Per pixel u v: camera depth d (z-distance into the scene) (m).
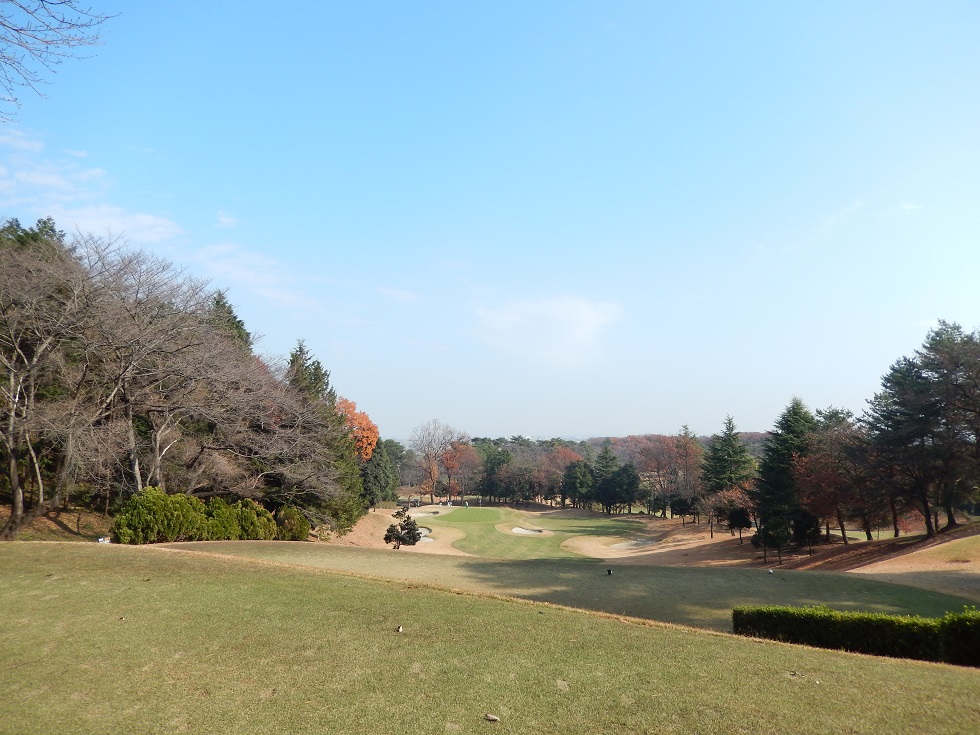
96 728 6.38
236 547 21.08
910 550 30.30
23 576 12.35
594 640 9.81
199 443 31.22
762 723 6.61
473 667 8.33
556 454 111.69
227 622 10.09
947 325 37.31
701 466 66.38
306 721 6.61
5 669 7.84
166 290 26.06
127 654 8.52
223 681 7.70
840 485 39.91
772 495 41.62
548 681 7.86
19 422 21.55
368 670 8.15
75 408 22.95
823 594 17.34
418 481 108.38
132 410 26.48
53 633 9.23
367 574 16.86
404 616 10.88
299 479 33.78
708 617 14.84
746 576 19.59
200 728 6.42
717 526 60.44
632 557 47.12
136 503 21.58
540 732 6.40
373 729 6.44
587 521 74.62
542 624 10.71
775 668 8.60
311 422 34.84
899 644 10.74
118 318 24.22
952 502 36.56
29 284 22.95
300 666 8.25
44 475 28.41
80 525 28.48
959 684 7.95
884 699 7.34
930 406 35.41
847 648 11.18
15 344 23.08
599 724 6.60
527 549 50.28
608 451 91.69
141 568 13.59
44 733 6.23
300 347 43.06
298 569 14.94
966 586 19.03
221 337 30.80
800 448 44.06
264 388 31.31
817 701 7.26
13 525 21.83
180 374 27.14
